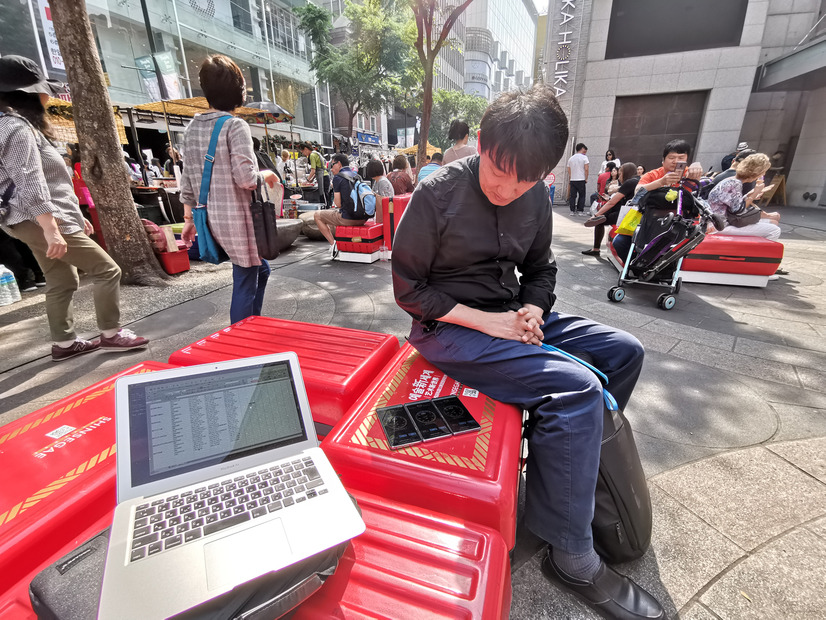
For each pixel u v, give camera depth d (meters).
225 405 1.08
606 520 1.33
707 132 12.65
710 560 1.46
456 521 0.99
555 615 1.27
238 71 2.59
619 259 5.12
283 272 5.61
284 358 1.22
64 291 3.00
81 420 1.35
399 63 19.92
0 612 0.80
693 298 4.46
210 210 2.62
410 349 1.78
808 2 11.55
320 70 21.73
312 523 0.83
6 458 1.16
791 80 11.05
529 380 1.29
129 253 4.96
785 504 1.71
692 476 1.87
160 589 0.69
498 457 1.14
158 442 0.97
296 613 0.80
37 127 2.67
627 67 12.83
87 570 0.79
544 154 1.07
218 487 0.92
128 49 16.22
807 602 1.31
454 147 5.31
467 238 1.39
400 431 1.24
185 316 4.00
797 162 12.74
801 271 5.53
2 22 11.22
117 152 4.77
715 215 3.90
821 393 2.56
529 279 1.72
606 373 1.54
